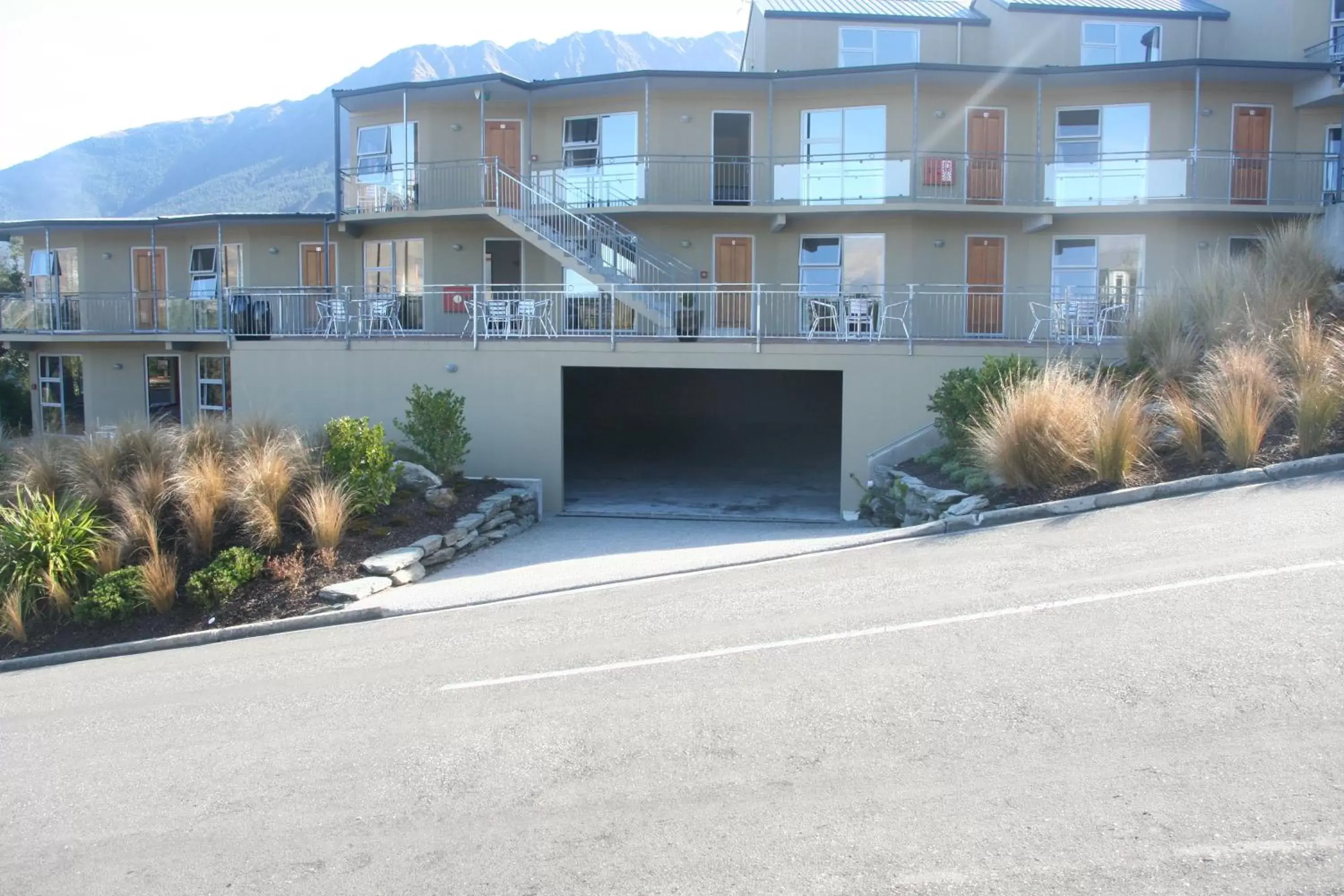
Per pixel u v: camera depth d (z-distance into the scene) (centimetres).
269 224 2520
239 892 466
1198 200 2125
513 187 2312
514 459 1741
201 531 1264
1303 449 1062
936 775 514
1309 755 498
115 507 1338
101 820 561
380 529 1325
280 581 1180
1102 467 1109
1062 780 497
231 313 2041
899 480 1393
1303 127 2230
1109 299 1692
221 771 618
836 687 648
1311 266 1423
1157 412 1198
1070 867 423
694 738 589
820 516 1617
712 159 2270
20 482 1395
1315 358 1152
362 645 916
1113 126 2259
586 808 516
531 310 1841
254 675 856
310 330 2195
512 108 2416
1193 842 434
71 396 2795
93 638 1141
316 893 459
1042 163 2191
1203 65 2081
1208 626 681
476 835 498
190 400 2586
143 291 2703
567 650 802
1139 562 850
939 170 2209
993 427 1225
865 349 1645
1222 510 966
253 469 1312
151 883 482
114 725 750
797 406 2828
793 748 562
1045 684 616
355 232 2458
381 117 2495
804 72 2180
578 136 2409
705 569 1075
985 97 2277
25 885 492
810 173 2227
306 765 611
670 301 1927
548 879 452
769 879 435
